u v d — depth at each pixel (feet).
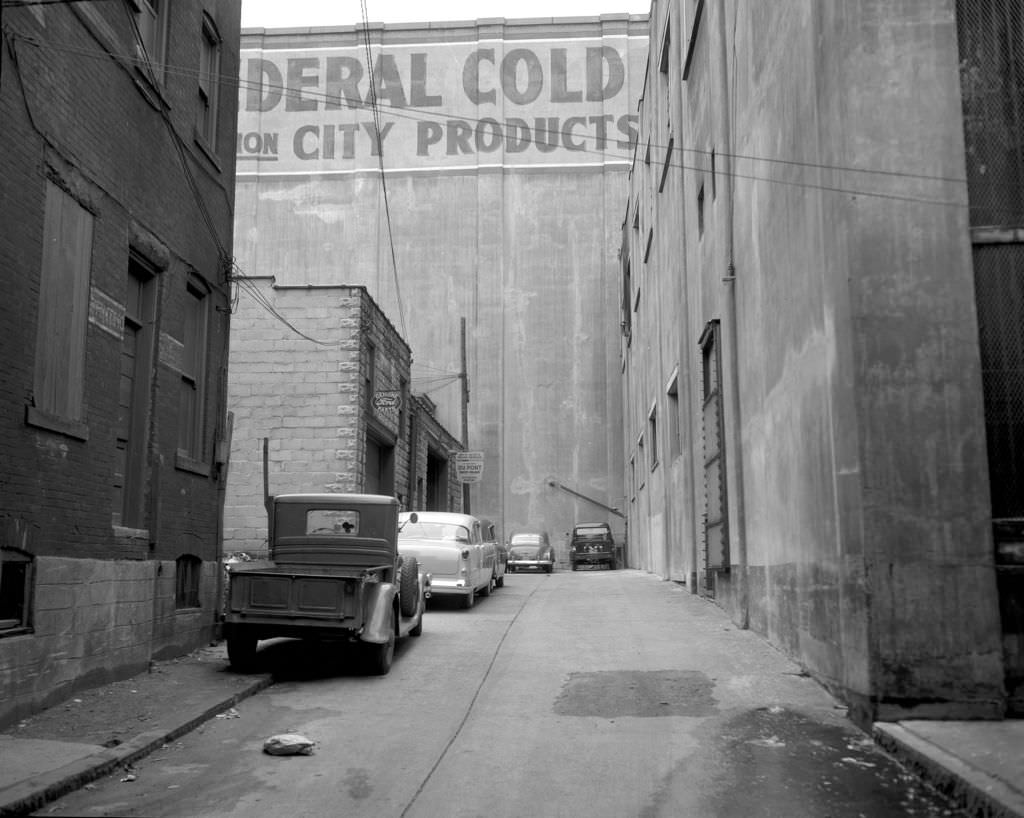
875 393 27.40
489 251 154.71
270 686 34.55
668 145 79.05
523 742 26.43
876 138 28.35
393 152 157.69
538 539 131.75
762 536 41.86
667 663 37.35
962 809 20.52
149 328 37.76
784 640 37.65
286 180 157.28
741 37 45.75
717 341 51.65
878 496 27.02
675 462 80.18
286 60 160.25
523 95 158.40
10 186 27.09
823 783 22.50
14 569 27.73
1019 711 26.30
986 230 28.07
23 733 25.95
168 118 38.81
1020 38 29.19
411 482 102.68
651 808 20.90
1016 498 27.37
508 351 153.89
